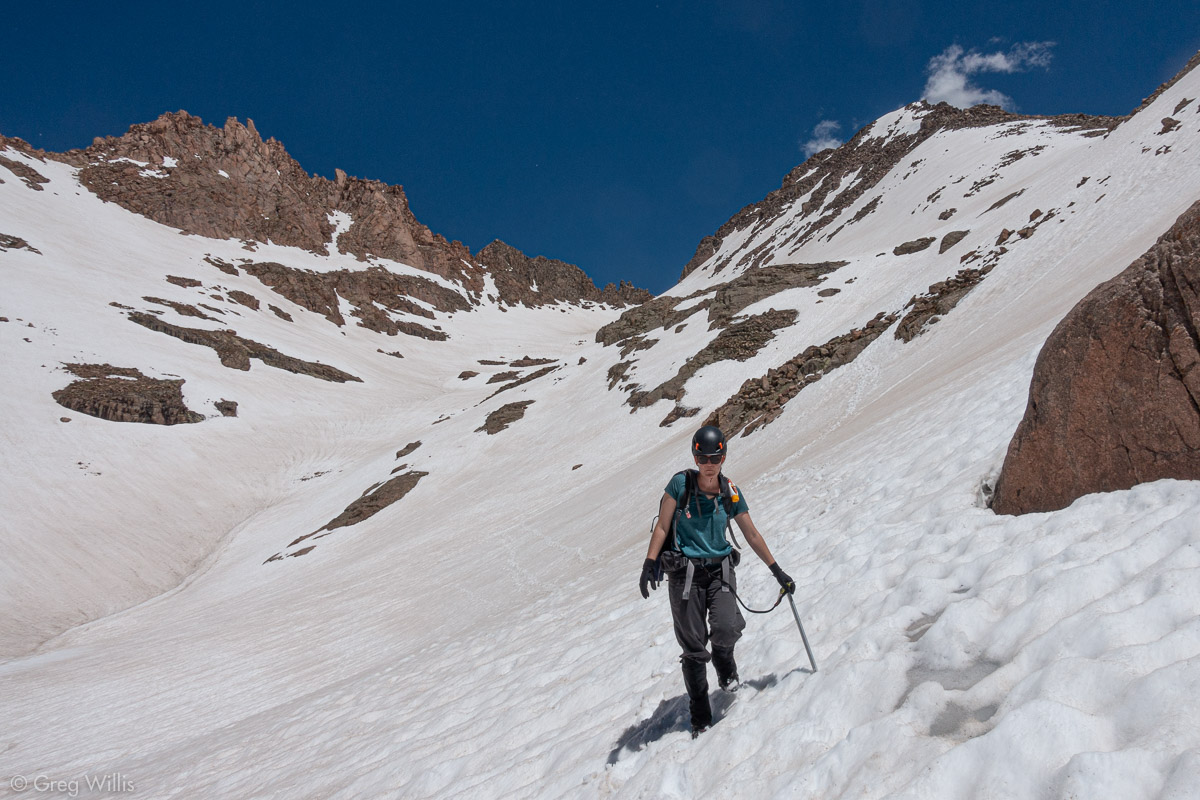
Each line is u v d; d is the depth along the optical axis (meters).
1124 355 4.28
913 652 3.45
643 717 4.68
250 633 24.73
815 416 21.86
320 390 83.69
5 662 29.42
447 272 176.12
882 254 56.66
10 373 60.25
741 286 55.72
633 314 79.75
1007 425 6.83
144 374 69.25
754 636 5.22
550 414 54.22
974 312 22.98
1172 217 18.83
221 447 62.53
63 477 50.22
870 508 7.16
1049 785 2.13
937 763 2.41
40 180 119.31
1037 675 2.65
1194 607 2.66
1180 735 2.02
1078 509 4.23
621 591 9.77
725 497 3.90
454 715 7.27
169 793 9.23
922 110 135.62
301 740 9.38
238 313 100.25
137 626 33.88
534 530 27.20
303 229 147.00
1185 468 3.97
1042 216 32.97
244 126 153.12
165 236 121.69
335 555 38.12
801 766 3.05
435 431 62.06
